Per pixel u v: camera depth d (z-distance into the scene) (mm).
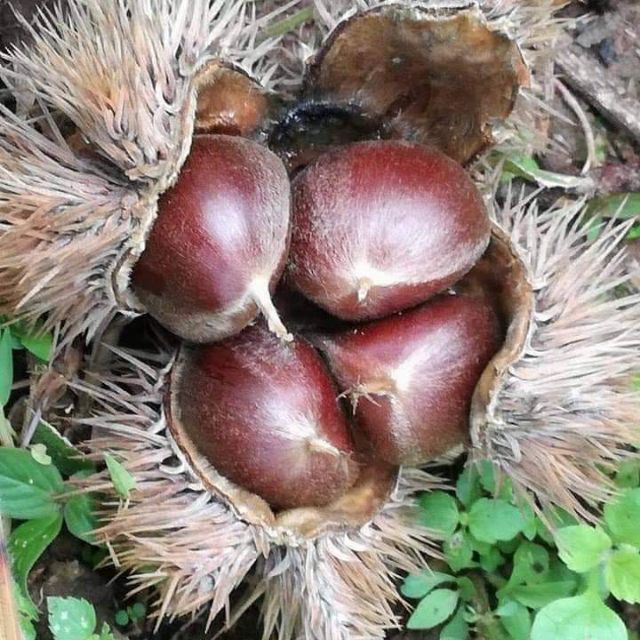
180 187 176
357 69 200
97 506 195
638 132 235
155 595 211
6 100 202
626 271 235
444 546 214
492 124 201
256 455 184
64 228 171
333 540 194
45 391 198
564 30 235
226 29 189
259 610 217
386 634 223
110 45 172
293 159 207
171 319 184
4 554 178
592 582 205
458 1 185
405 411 187
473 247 191
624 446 217
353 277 183
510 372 189
